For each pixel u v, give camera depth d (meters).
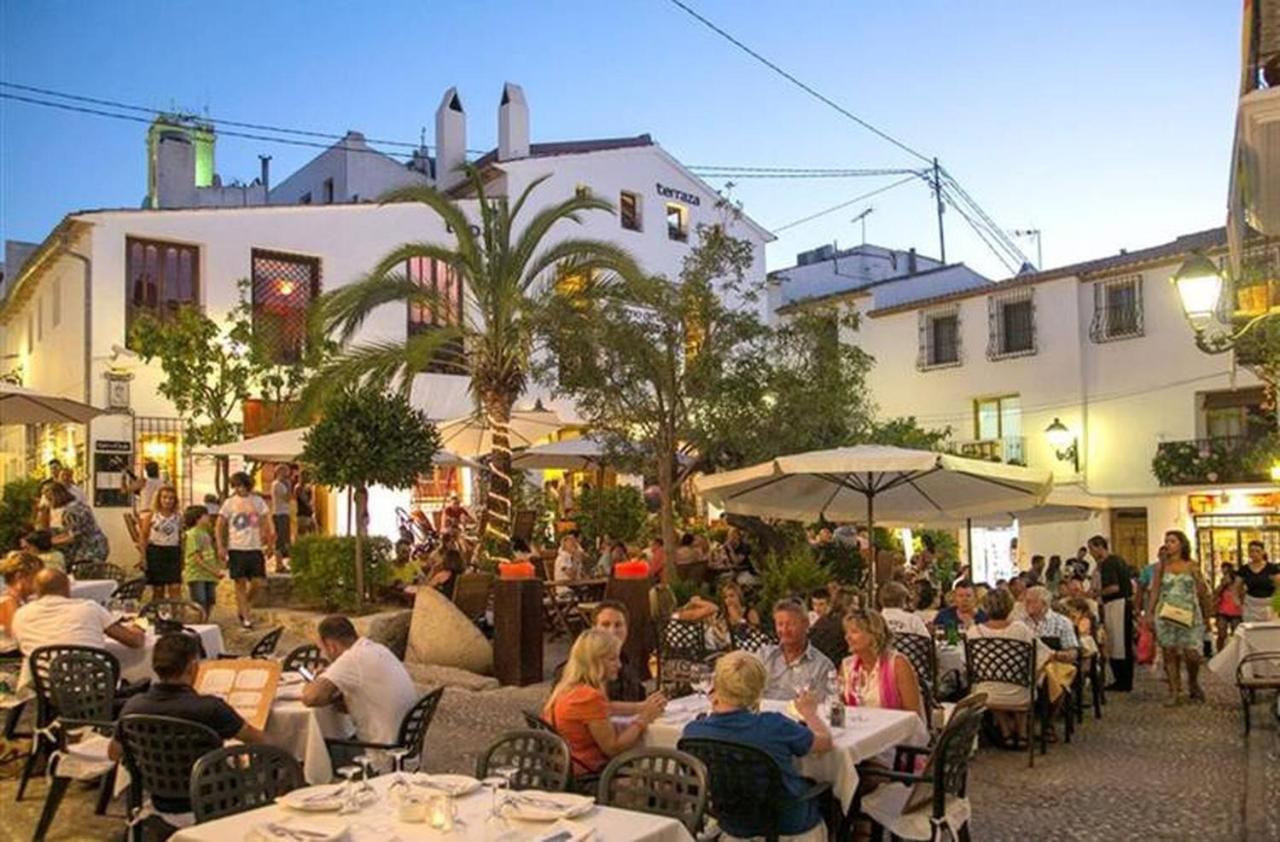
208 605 15.38
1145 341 30.50
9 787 8.73
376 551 15.68
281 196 37.41
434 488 25.23
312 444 14.60
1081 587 15.21
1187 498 29.62
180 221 22.86
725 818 5.82
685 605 11.95
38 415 15.97
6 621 9.93
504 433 16.80
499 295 16.81
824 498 13.15
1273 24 5.65
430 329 18.09
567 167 30.27
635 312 16.20
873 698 7.73
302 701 7.02
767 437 15.41
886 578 16.44
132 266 22.28
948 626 12.00
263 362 21.47
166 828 6.09
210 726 6.25
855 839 6.78
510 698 12.15
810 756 6.25
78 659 8.12
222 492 22.02
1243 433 28.97
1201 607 13.52
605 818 4.71
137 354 21.41
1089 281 31.59
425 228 26.08
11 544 17.81
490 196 28.56
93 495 21.28
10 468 29.86
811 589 13.20
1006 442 32.25
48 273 24.67
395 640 14.20
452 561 15.78
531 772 5.72
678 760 5.23
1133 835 7.75
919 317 34.84
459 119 31.61
